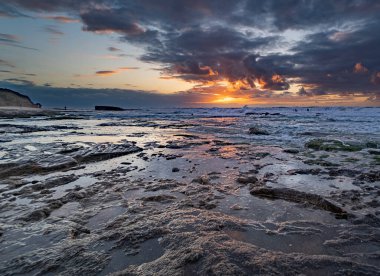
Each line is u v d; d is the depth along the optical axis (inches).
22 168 301.9
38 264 118.0
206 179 264.1
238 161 368.5
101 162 367.6
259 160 375.9
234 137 697.0
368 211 182.1
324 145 483.8
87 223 166.7
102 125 1213.7
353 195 215.3
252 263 114.6
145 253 127.1
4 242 138.8
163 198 209.3
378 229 154.4
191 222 158.7
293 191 215.3
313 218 172.6
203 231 146.5
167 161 370.9
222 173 298.5
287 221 167.6
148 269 112.3
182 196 218.7
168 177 281.1
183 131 905.5
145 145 542.9
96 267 116.2
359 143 506.0
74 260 121.5
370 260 122.3
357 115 2006.6
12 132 809.5
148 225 154.5
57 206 195.2
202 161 369.7
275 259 118.3
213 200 208.5
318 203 195.5
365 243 138.5
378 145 468.1
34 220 169.3
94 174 294.4
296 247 134.3
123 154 427.2
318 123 1166.3
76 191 227.9
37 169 306.0
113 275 109.1
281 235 147.7
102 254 126.6
